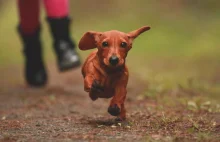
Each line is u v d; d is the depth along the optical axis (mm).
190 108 7531
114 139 5242
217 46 21391
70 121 6559
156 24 26609
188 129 5684
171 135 5449
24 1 10195
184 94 9641
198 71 15719
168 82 11477
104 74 5742
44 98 9305
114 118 6770
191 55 19984
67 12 9664
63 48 9562
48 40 23734
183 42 23047
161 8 29891
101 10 31562
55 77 14516
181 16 28375
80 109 8078
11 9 25516
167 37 23906
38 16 10484
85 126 6113
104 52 5645
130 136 5398
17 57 20109
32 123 6426
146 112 7184
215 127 5871
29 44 10875
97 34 5805
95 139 5258
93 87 5566
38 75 11273
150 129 5805
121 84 5809
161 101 8516
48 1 9531
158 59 19328
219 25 25734
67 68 9609
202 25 26203
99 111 7824
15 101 9109
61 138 5371
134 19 28156
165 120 6195
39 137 5465
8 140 5320
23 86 11641
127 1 31016
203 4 29969
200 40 22797
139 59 19484
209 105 7902
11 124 6340
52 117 7082
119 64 5555
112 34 5672
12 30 23688
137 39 23594
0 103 8859
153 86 10625
